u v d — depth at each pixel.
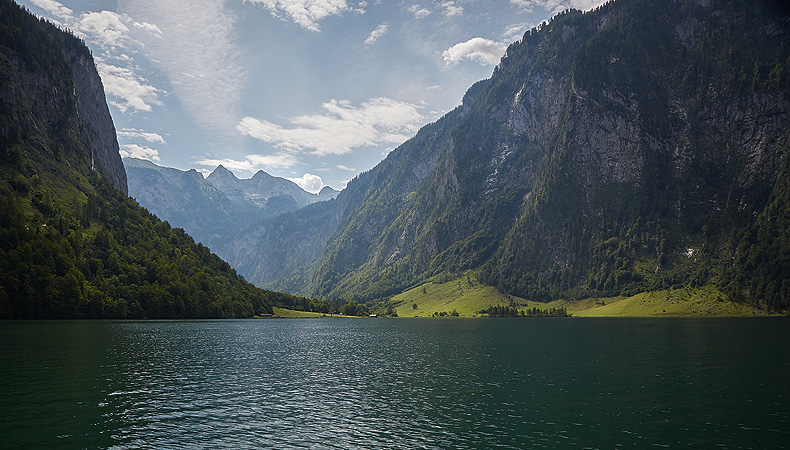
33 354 104.88
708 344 135.00
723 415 59.91
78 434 52.09
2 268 193.75
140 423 56.28
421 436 52.66
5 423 55.50
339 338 169.62
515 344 144.50
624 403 66.38
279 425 56.34
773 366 95.19
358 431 54.28
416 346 141.12
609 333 181.38
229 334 173.62
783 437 51.56
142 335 153.75
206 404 65.50
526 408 64.06
